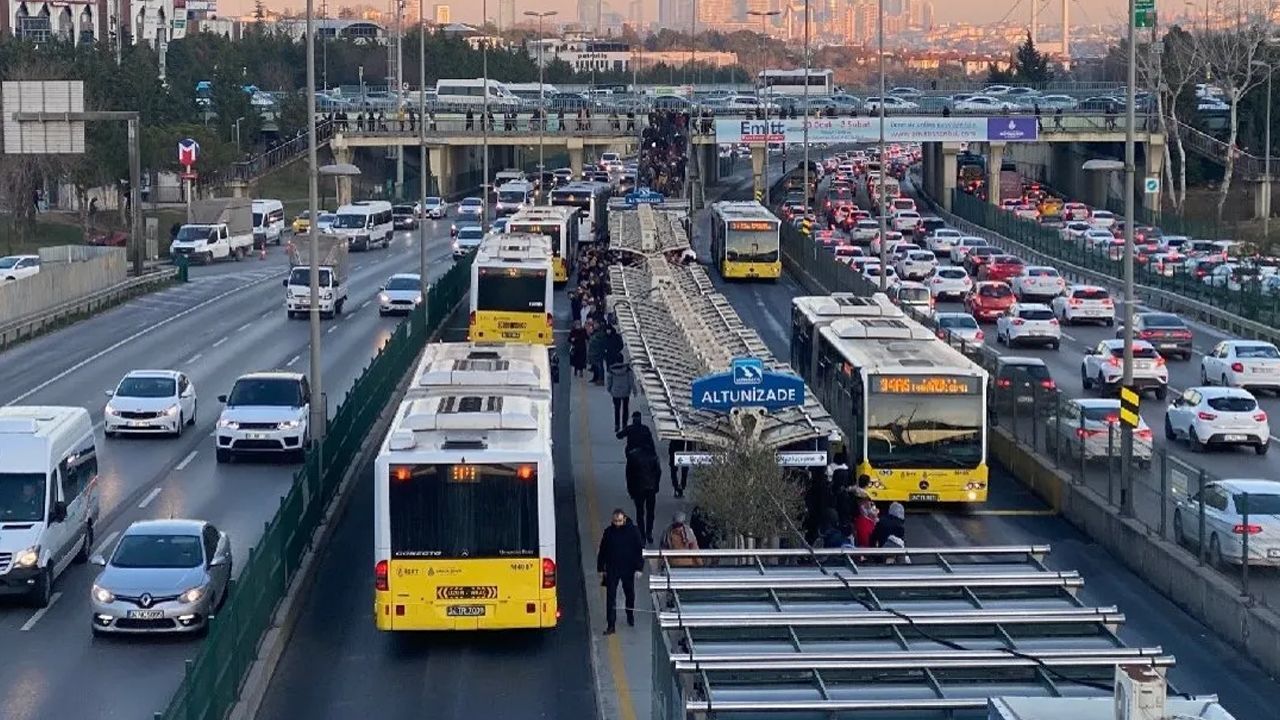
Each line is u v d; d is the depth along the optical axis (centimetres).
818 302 6906
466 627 3756
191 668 2791
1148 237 14788
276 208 17275
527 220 11806
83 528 4659
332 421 5284
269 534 3841
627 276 8269
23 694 3516
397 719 3381
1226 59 18500
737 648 2181
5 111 10325
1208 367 7962
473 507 3756
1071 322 10719
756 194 17788
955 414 5378
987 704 1862
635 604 4191
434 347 5422
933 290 11850
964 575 2556
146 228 14938
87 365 8544
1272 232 15700
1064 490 5422
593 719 3388
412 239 17275
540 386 4603
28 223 16112
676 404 4681
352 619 4119
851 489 4466
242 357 8775
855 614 2306
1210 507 4297
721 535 4125
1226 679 3722
